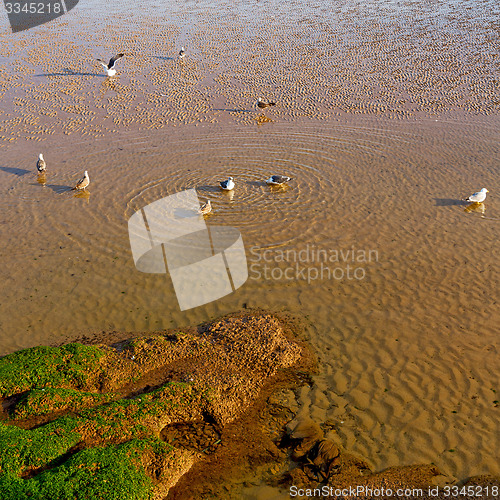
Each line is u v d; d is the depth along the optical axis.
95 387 13.33
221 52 41.22
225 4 55.25
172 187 23.05
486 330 15.04
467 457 11.56
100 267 18.16
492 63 36.62
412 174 23.53
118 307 16.44
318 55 39.78
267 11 52.03
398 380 13.59
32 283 17.48
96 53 42.00
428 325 15.34
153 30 47.56
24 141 28.22
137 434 11.73
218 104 32.25
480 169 23.67
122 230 20.12
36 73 38.25
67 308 16.42
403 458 11.61
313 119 29.80
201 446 11.91
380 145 26.39
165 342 14.55
